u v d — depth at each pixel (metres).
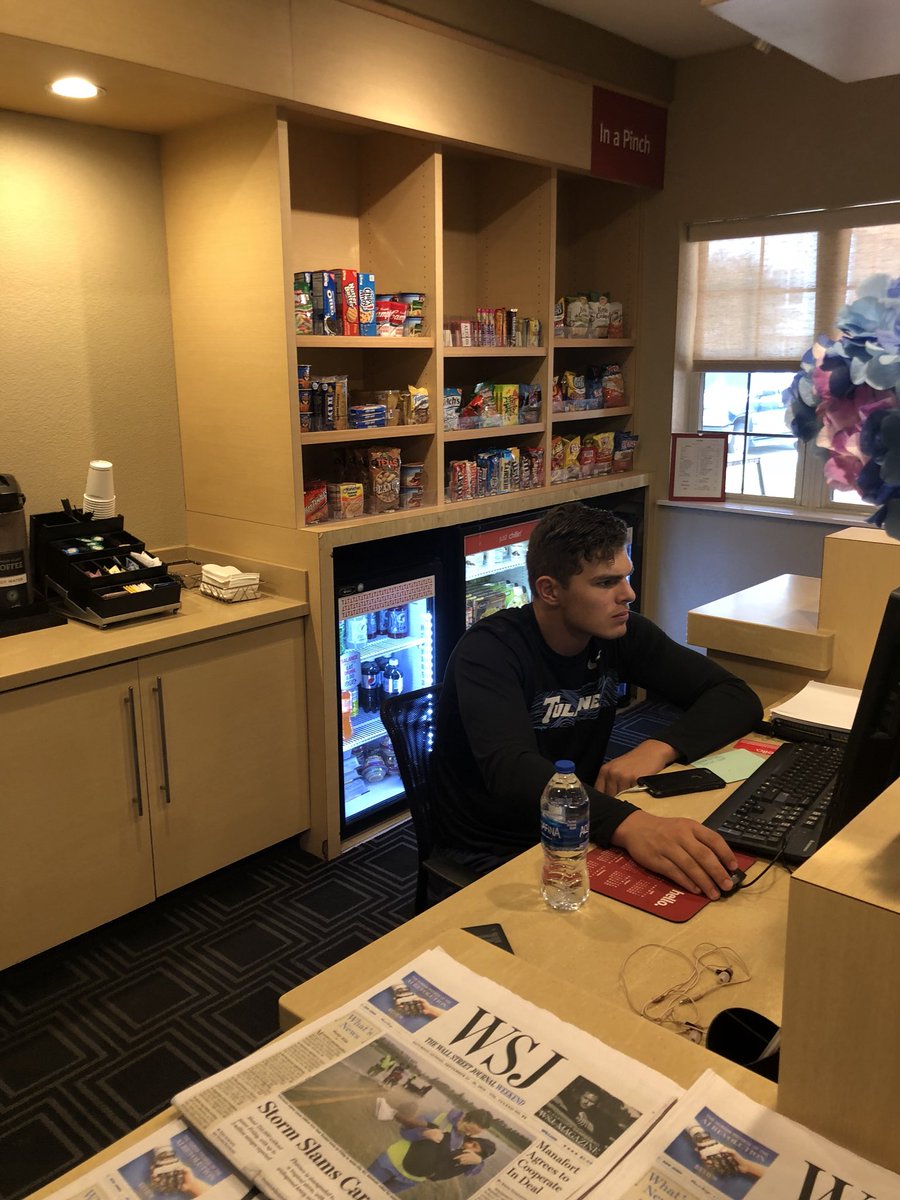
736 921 1.29
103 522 2.77
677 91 3.94
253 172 2.69
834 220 3.67
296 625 2.87
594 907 1.33
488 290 3.88
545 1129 0.76
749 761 1.80
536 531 1.84
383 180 3.25
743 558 4.09
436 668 3.37
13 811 2.29
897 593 1.15
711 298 4.09
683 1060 0.84
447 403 3.35
